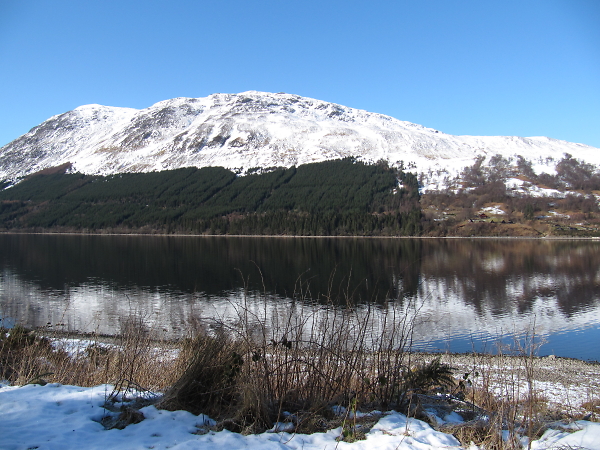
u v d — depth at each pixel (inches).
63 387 211.3
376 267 2128.4
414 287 1552.7
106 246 3604.8
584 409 289.0
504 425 184.4
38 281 1742.1
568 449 151.6
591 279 1784.0
